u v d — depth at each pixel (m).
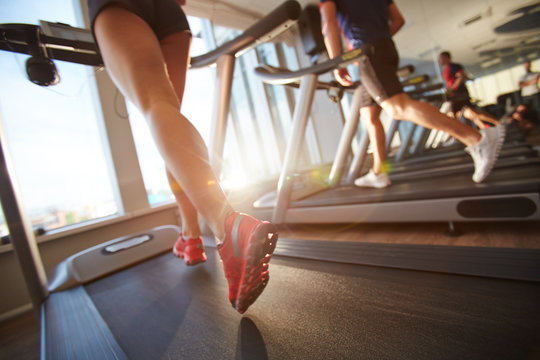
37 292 1.11
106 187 2.13
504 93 5.14
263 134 4.11
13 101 1.72
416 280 0.64
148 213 2.12
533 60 4.70
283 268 0.88
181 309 0.75
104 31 0.60
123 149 2.09
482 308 0.50
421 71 6.44
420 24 4.86
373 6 1.40
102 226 1.91
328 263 0.85
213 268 1.03
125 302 0.90
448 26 4.94
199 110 2.61
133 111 2.18
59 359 0.62
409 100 1.32
